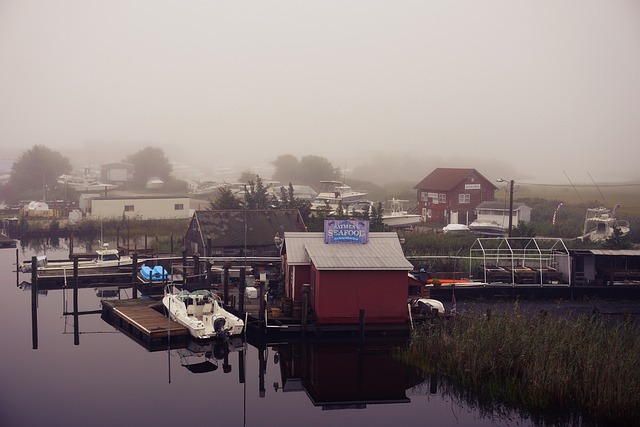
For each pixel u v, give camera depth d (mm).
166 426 26328
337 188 98562
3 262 65312
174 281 47656
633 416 25016
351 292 35625
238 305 40250
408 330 35688
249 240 54344
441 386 30656
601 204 112500
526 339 29922
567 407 26781
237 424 26875
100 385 31156
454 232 74375
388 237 39781
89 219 85938
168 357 35500
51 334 39531
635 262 47906
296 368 34062
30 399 29172
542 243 60844
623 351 29172
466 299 45031
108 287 51125
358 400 29625
